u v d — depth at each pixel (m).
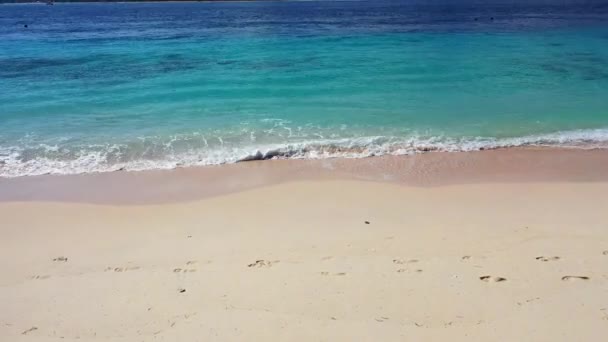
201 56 24.70
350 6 98.31
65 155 10.67
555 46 26.67
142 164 10.16
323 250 5.95
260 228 6.86
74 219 7.46
